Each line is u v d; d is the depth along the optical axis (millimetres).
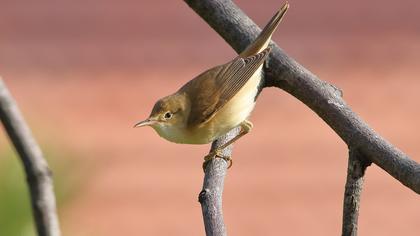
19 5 28078
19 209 6281
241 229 15766
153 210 16078
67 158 6738
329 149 18859
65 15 27594
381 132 19750
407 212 16281
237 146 18891
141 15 27953
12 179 6328
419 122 20312
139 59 24453
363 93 22188
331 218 16156
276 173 17734
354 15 27859
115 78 22969
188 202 16500
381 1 28922
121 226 15438
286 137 19422
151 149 18641
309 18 27500
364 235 15453
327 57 24844
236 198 16781
